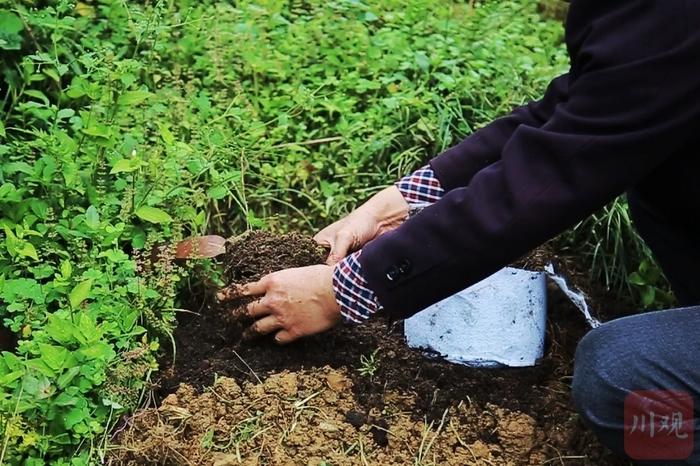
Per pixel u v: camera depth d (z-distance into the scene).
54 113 1.74
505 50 2.24
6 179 1.69
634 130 1.16
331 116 2.05
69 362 1.38
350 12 2.27
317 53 2.17
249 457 1.41
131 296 1.55
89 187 1.66
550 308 1.75
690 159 1.27
